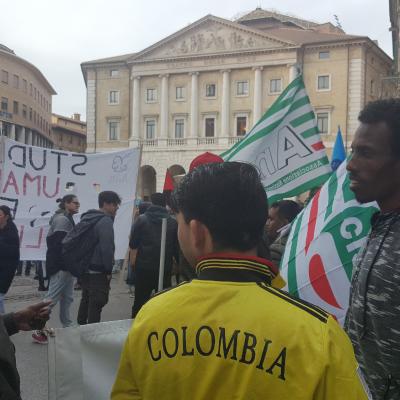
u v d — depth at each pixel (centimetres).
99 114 5331
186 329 126
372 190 181
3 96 6825
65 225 638
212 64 4919
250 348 119
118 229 836
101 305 589
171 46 5034
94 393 227
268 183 488
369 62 4775
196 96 4972
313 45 4694
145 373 129
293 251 273
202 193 133
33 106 7575
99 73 5344
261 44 4788
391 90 3750
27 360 541
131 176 855
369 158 179
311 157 486
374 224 179
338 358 115
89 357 229
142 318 135
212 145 4916
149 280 628
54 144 8869
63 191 838
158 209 628
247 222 131
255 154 492
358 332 170
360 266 173
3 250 571
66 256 582
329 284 256
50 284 636
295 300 125
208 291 129
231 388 119
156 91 5125
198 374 123
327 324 120
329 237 259
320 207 268
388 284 159
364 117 183
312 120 489
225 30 4875
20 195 815
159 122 5106
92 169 850
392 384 162
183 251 143
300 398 112
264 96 4809
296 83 492
